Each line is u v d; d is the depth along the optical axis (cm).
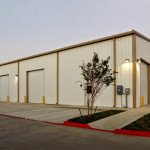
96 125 824
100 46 1675
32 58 2458
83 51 1816
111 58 1580
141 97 1612
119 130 709
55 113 1280
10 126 882
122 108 1401
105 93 1590
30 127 846
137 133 672
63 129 789
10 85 2888
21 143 587
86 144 564
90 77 977
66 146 547
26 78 2548
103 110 1330
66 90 1961
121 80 1497
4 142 602
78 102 1834
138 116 988
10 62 2864
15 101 2752
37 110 1494
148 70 1772
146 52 1667
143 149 512
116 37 1553
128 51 1477
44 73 2255
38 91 2370
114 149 514
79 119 957
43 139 630
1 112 1434
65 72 1981
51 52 2138
